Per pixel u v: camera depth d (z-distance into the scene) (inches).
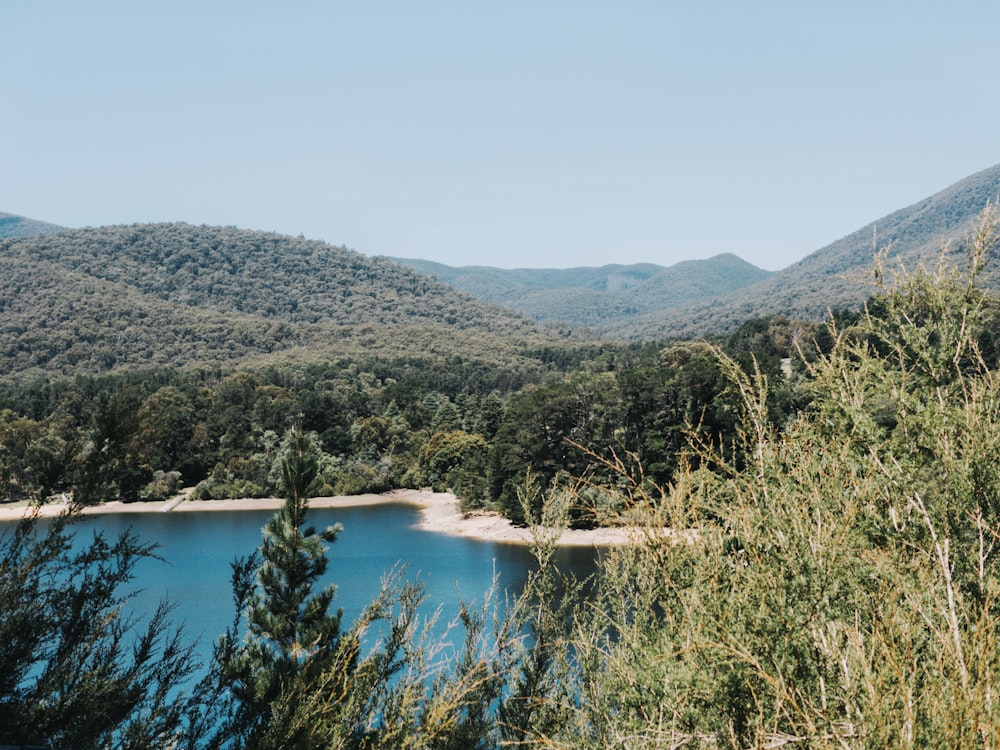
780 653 97.5
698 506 127.8
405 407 4367.6
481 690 170.2
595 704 136.3
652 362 4650.6
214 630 1026.1
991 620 87.6
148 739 131.0
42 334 6604.3
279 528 361.1
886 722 81.5
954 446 119.3
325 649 213.5
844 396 128.5
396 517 2842.0
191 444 3494.1
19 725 115.7
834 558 103.8
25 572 112.0
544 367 6594.5
